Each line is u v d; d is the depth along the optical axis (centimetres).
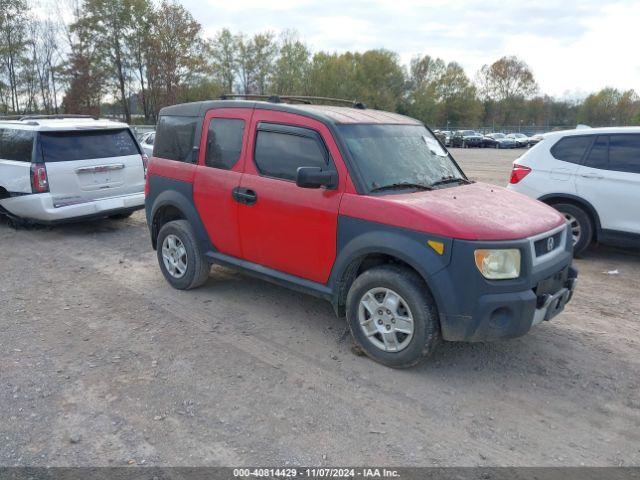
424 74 8900
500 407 363
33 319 506
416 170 459
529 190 759
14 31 4394
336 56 7588
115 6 4997
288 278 470
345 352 439
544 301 387
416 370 410
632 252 776
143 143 1691
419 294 380
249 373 404
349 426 340
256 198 473
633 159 684
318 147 438
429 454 314
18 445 317
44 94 4716
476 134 5322
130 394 374
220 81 6562
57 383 387
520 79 9738
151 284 607
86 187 830
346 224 412
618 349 453
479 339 370
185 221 566
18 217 857
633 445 326
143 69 5344
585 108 8825
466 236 359
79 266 681
